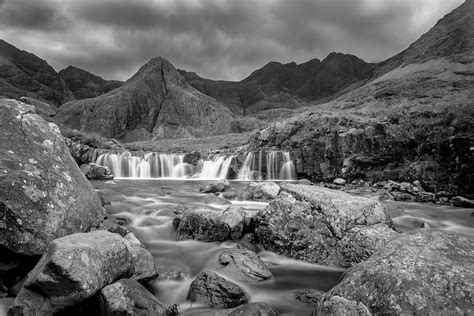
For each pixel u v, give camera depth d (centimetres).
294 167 3169
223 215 1093
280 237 1009
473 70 6269
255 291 754
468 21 8600
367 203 1016
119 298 563
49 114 3155
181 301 686
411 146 2723
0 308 570
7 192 697
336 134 3083
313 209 1018
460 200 1856
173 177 3434
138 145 5256
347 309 498
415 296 481
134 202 1502
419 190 2270
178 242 1049
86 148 3142
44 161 839
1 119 852
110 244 650
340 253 932
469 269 504
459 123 2648
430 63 7875
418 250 555
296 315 645
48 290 539
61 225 759
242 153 3391
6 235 672
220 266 826
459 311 452
